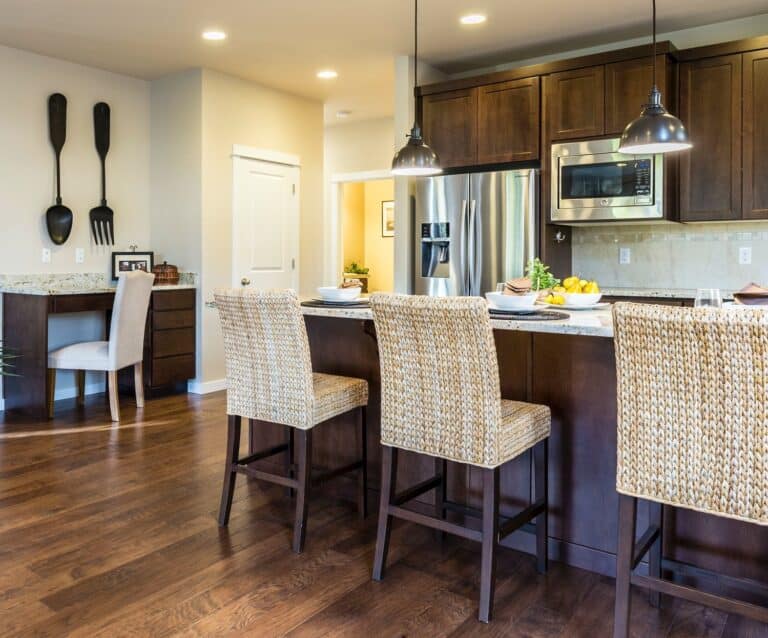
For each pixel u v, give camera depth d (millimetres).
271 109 5621
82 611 2006
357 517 2766
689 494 1627
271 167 5648
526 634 1906
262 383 2518
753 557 2002
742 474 1550
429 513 2674
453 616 2000
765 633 1910
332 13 3943
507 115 4480
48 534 2557
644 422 1673
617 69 4074
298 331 2375
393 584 2197
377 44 4520
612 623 1964
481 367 1951
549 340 2342
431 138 4812
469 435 2006
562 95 4266
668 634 1908
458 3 3785
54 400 4707
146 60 4871
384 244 8758
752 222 4129
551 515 2365
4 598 2078
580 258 4770
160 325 4867
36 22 4105
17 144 4637
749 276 4164
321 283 6180
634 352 1656
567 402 2316
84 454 3572
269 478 2516
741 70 3846
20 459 3479
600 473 2262
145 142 5422
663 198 3932
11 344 4562
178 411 4570
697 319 1531
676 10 3889
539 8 3861
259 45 4543
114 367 4270
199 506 2859
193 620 1964
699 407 1587
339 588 2166
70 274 4957
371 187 8836
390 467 2213
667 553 2143
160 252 5418
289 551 2438
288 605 2057
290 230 5844
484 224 4477
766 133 3785
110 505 2859
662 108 2586
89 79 5039
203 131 5086
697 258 4340
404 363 2113
